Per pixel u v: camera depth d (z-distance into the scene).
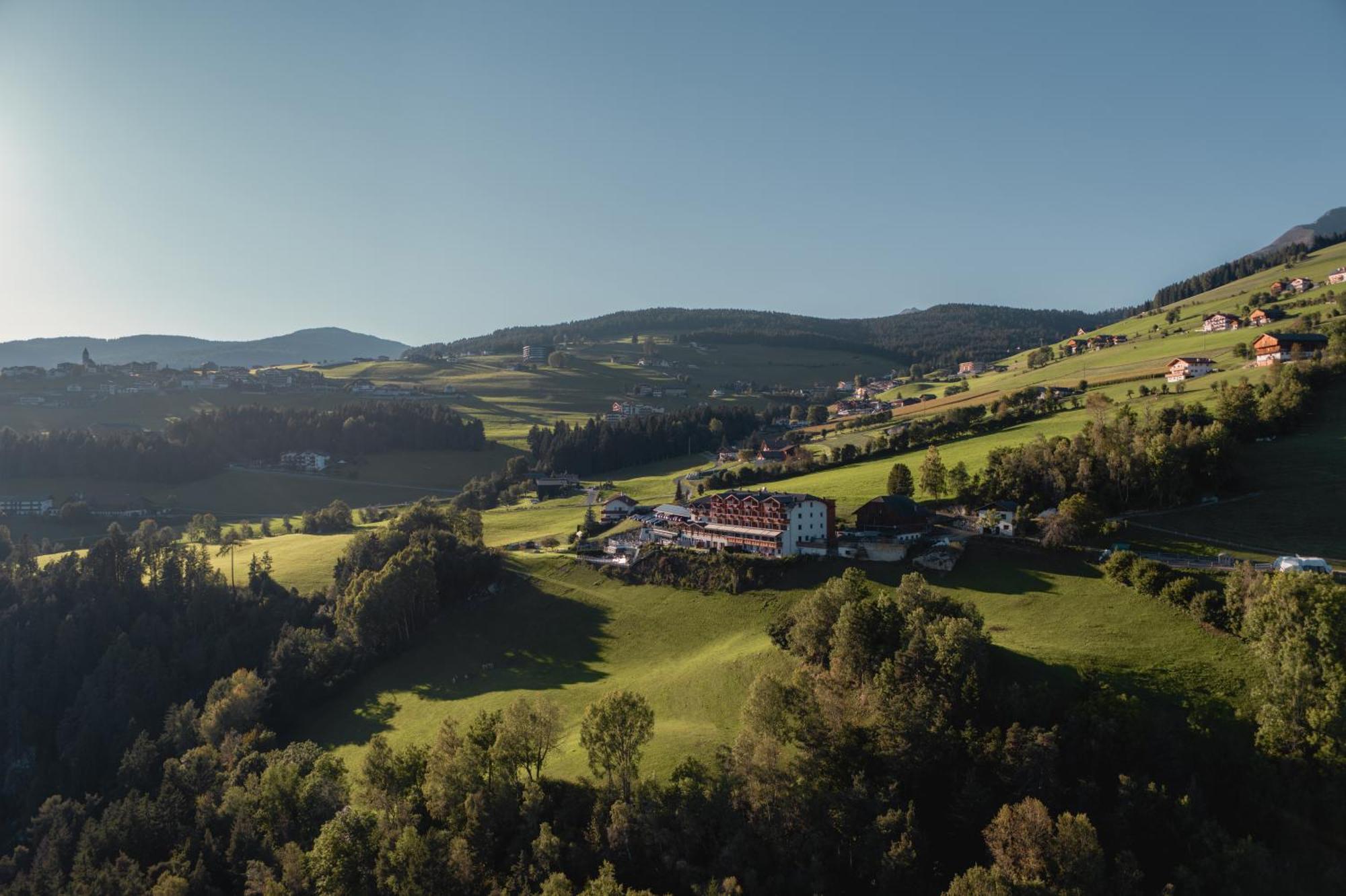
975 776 74.75
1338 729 70.38
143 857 98.50
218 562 193.00
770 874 72.56
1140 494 130.25
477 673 132.12
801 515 139.50
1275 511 120.06
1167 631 92.81
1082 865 63.81
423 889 75.81
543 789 87.25
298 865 85.31
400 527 181.62
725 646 118.06
